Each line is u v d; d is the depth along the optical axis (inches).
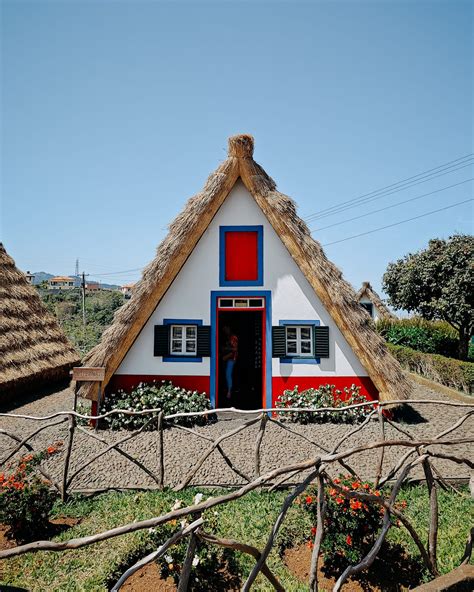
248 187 404.8
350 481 171.9
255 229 406.3
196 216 387.9
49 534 196.5
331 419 358.0
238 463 265.6
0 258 564.1
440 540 183.0
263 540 185.0
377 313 1087.6
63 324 1416.1
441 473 252.7
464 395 478.9
